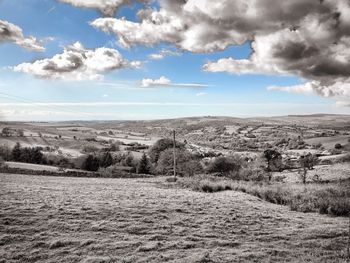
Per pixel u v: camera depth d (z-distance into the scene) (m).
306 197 31.91
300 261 13.63
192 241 16.25
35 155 98.62
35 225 17.17
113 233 16.78
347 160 98.38
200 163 89.00
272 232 18.97
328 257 14.34
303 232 19.08
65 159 102.94
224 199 30.89
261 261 13.52
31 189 30.84
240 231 18.78
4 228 16.23
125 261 12.94
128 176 73.75
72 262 12.77
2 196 24.64
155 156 106.06
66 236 15.84
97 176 71.06
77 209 21.12
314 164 82.56
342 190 37.19
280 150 158.75
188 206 25.09
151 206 23.89
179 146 108.31
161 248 14.75
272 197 33.62
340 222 22.64
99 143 154.38
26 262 12.65
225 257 13.80
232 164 85.44
